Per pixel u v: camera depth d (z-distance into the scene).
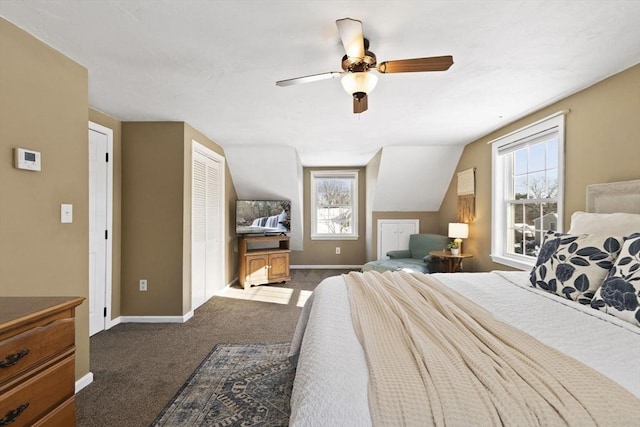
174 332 2.99
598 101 2.28
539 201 3.00
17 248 1.63
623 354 1.05
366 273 2.29
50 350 1.12
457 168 4.82
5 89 1.58
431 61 1.65
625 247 1.50
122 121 3.28
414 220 5.74
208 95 2.58
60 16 1.55
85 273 2.07
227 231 4.81
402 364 0.95
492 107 2.85
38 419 1.07
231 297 4.25
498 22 1.59
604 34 1.69
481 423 0.73
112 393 1.98
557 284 1.74
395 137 4.02
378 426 0.73
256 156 4.70
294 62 2.02
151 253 3.29
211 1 1.43
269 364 2.34
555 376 0.87
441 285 1.90
